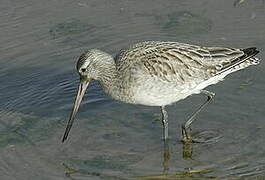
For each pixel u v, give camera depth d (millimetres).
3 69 17625
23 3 20031
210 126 15117
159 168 13758
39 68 17625
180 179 13383
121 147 14516
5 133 15023
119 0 20109
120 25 19062
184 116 15555
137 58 14242
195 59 14445
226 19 19000
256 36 18219
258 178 13227
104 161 13977
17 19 19359
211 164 13797
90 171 13617
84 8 19828
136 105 16062
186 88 14500
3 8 19812
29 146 14508
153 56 14219
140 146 14555
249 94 16000
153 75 14102
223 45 17859
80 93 14781
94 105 16156
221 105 15758
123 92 14438
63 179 13352
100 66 14500
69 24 19156
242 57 14648
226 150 14219
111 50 18047
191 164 13844
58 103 16234
